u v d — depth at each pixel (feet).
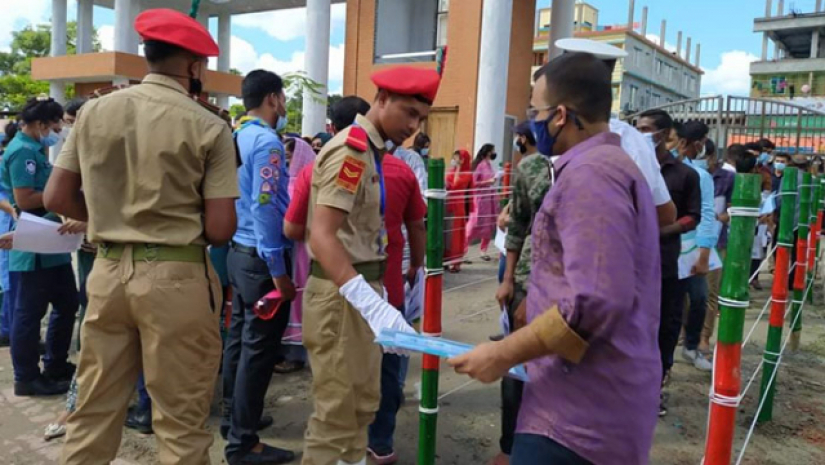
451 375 14.69
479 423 12.21
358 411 7.86
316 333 7.70
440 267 8.27
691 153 14.03
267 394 13.37
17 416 12.06
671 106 33.60
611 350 4.89
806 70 127.24
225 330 13.51
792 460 11.03
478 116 30.94
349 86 43.21
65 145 7.83
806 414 12.95
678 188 11.89
